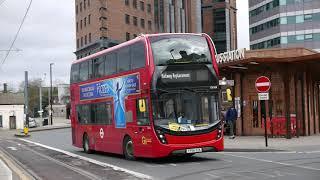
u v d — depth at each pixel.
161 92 17.27
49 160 21.88
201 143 17.38
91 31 96.00
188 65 17.70
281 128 28.28
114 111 20.56
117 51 20.17
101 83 21.98
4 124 91.56
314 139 26.64
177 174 14.40
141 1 102.12
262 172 13.95
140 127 18.11
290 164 15.73
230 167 15.55
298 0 103.44
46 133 59.75
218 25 131.75
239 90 31.11
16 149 31.22
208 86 17.88
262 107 30.33
